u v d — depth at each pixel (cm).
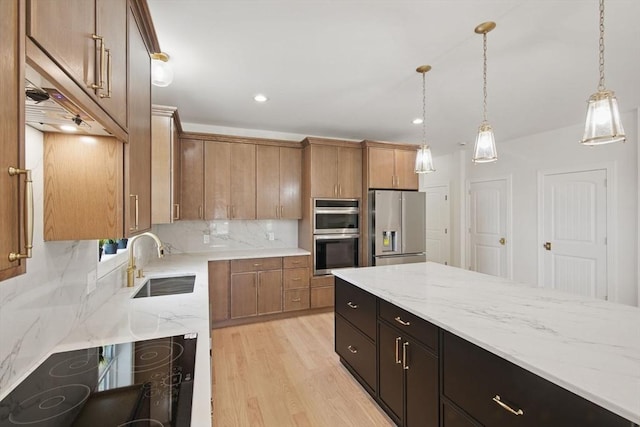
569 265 394
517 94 285
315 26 180
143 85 148
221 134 381
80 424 77
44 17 59
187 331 134
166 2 158
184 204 349
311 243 388
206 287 214
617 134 135
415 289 195
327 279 394
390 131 418
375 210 398
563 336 123
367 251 408
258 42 197
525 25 179
